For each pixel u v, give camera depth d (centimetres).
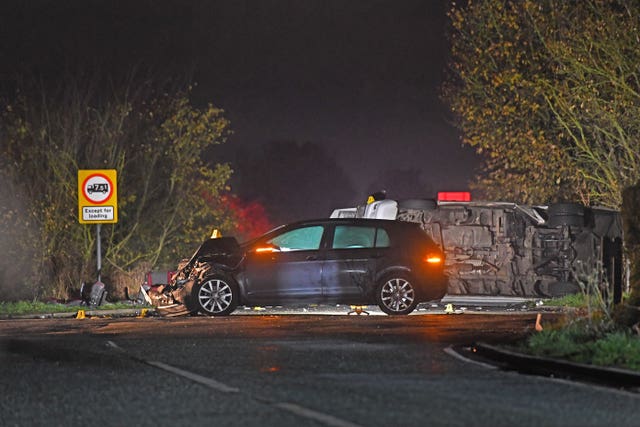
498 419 1962
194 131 7062
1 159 6725
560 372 2673
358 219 4653
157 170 7156
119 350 3191
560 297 4916
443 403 2145
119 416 2041
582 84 6112
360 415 2003
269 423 1928
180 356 3009
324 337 3544
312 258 4594
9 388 2433
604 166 6091
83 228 6794
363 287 4575
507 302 4894
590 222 4962
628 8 6106
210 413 2045
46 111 6850
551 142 6694
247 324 4084
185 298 4644
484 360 2895
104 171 5478
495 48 6744
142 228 7056
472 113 6881
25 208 6562
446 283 4634
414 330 3778
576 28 6291
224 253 4644
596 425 1917
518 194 7050
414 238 4634
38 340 3559
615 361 2669
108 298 6253
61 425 1969
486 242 5003
